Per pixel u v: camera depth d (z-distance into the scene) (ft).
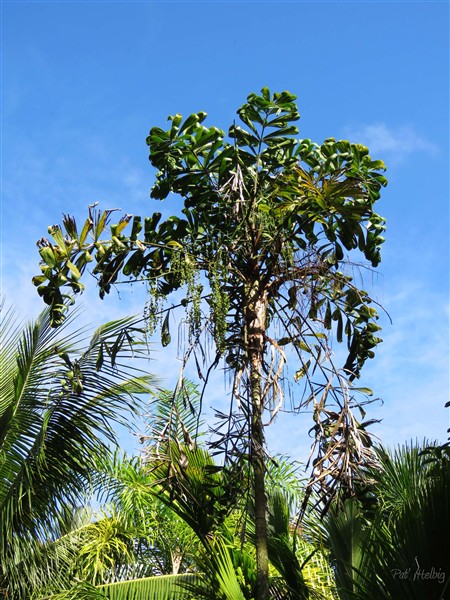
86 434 26.43
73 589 27.20
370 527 19.11
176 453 19.52
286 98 21.74
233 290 20.15
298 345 20.95
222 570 18.25
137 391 25.99
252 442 18.16
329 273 20.83
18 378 25.98
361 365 23.38
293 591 19.25
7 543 26.08
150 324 20.03
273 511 20.72
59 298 20.31
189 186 21.62
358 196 20.34
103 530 33.68
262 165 21.62
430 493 17.30
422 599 16.34
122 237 21.20
